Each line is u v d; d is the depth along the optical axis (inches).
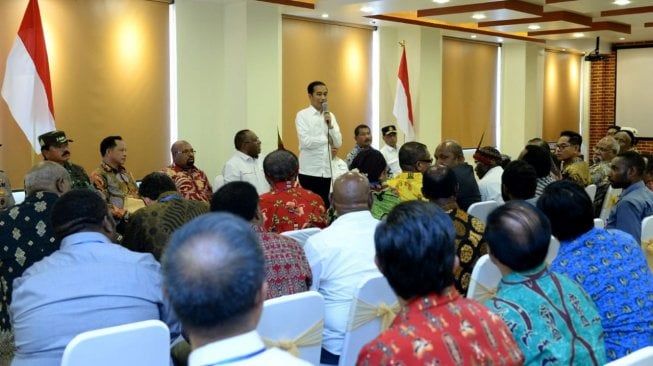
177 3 267.0
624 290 78.2
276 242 92.6
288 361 39.3
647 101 497.4
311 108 248.7
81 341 65.0
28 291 73.4
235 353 38.6
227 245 38.8
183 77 270.8
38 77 203.3
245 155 223.0
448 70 398.3
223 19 282.5
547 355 58.7
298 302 78.9
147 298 76.7
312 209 141.0
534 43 438.0
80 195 81.4
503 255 63.3
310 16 313.4
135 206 170.6
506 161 229.6
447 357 47.1
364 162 149.2
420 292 51.5
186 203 111.6
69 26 234.8
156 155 265.7
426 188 114.2
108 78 247.4
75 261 77.7
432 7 293.3
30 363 73.3
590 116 526.9
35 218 108.8
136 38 255.8
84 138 241.4
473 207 148.3
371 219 99.0
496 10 293.3
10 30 218.2
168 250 39.9
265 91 282.5
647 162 165.3
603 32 385.4
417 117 358.6
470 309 51.4
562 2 290.0
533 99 444.8
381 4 281.7
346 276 94.7
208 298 37.5
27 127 201.5
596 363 60.6
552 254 117.4
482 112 427.8
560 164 254.2
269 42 282.0
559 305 61.2
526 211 64.3
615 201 185.5
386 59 356.2
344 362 86.0
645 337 76.9
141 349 68.7
